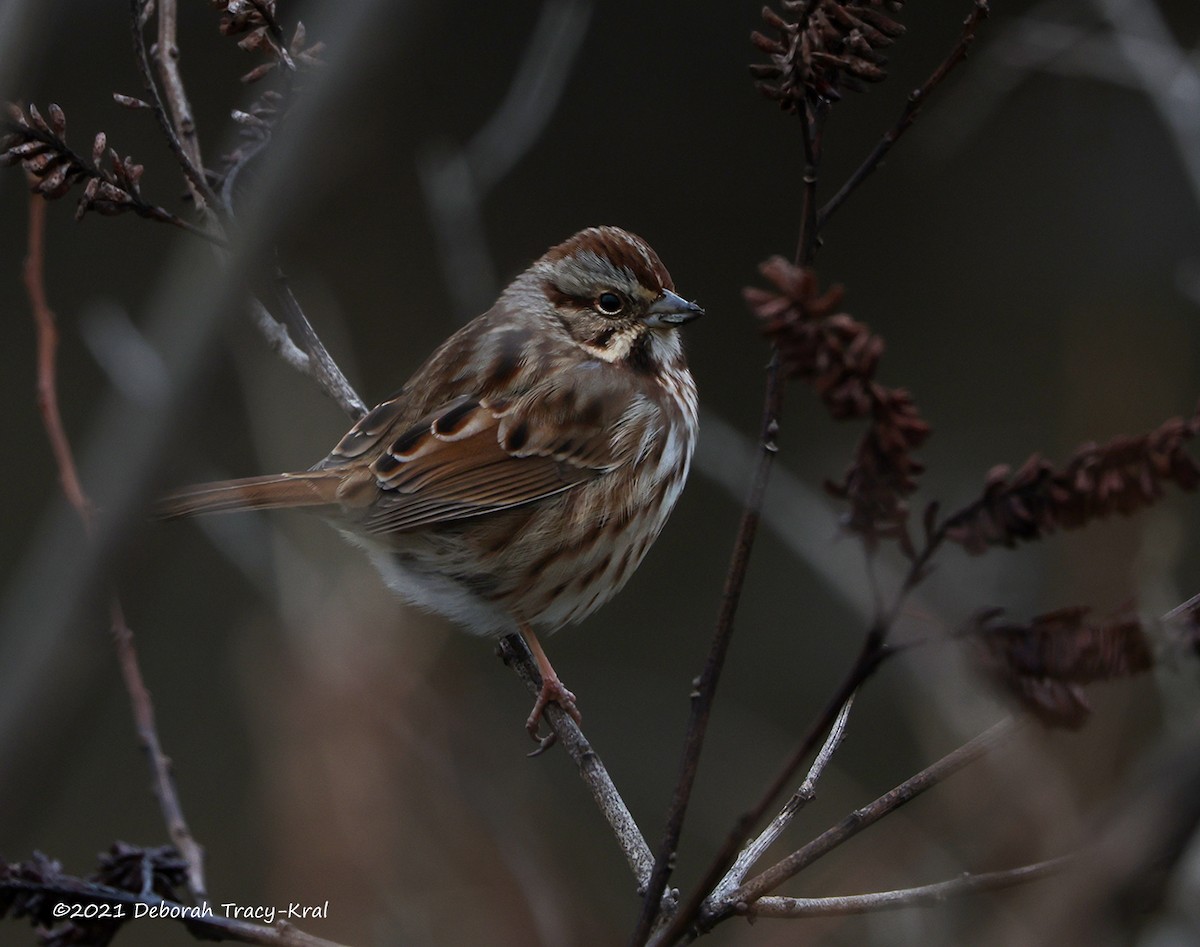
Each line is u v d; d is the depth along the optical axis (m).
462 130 19.97
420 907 8.69
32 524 19.03
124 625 7.57
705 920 6.16
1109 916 3.59
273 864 8.66
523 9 20.03
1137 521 9.88
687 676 17.81
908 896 6.00
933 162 20.33
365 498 9.49
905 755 16.03
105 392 19.58
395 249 19.42
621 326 10.11
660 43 21.31
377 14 3.75
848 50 5.89
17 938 11.93
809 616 18.25
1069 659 4.25
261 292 10.50
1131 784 3.73
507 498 9.71
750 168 21.56
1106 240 20.17
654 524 10.30
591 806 15.16
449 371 9.99
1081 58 13.62
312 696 8.91
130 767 16.47
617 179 21.45
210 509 9.31
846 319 4.13
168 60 9.18
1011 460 19.16
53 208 20.16
